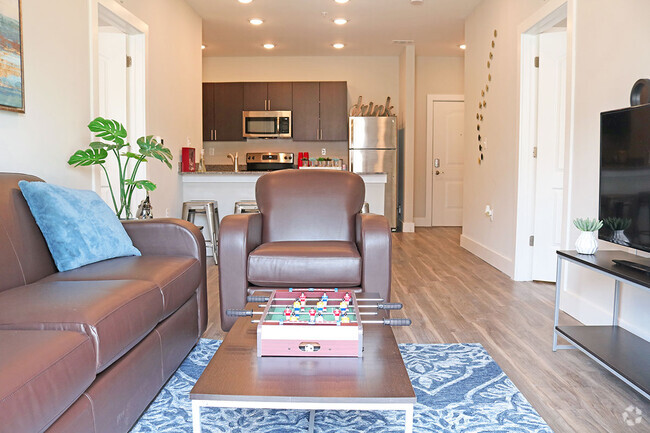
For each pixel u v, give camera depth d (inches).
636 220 83.2
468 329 113.6
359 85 316.5
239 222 101.0
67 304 58.9
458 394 79.5
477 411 73.8
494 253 188.1
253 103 304.5
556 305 100.0
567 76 127.6
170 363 80.7
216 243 207.3
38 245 81.5
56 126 110.3
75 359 49.8
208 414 72.6
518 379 86.1
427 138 323.3
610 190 92.1
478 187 211.2
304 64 315.6
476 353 97.7
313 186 125.0
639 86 91.7
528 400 78.2
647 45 95.0
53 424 46.9
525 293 147.3
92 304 59.2
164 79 182.2
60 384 46.5
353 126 295.7
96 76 128.0
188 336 91.5
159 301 73.2
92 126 112.7
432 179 324.8
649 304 93.8
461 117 322.3
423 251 225.1
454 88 320.5
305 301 67.9
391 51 303.0
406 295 144.9
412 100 293.9
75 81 118.3
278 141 317.4
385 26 246.8
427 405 75.7
